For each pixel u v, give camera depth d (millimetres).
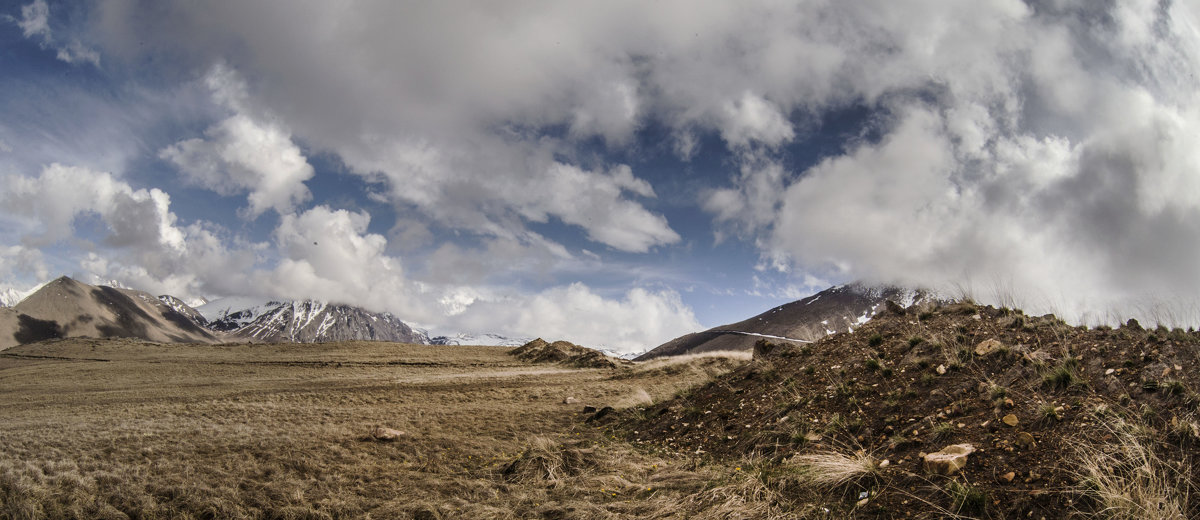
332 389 31578
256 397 28562
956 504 6324
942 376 9875
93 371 51000
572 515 7949
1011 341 10312
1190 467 5879
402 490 10000
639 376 33781
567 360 52812
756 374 14062
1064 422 7230
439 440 14312
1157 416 6754
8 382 45688
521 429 15938
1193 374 7242
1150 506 5480
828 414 10141
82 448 14242
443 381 34969
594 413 17000
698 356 36062
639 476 9648
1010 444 7156
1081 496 5906
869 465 7586
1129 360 8148
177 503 9648
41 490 10211
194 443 14531
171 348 74688
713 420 12188
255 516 9117
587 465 10562
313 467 11797
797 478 7914
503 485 9766
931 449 7742
